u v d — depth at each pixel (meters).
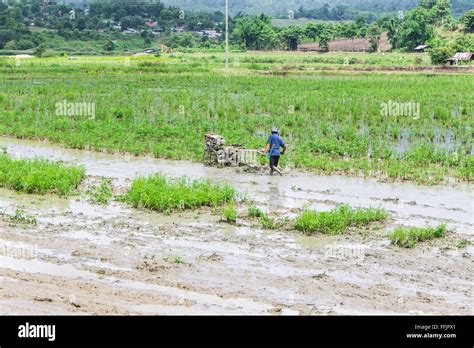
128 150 42.16
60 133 47.06
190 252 22.41
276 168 35.44
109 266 20.88
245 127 49.97
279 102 63.44
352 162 37.75
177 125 50.03
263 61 145.12
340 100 65.56
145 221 26.28
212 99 68.81
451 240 24.09
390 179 34.56
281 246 23.22
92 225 25.59
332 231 24.75
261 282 19.61
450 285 19.62
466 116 56.84
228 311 17.31
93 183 33.09
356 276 20.27
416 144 44.75
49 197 30.06
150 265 20.89
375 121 53.19
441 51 130.25
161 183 30.22
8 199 29.55
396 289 19.22
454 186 33.25
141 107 59.97
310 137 46.38
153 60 140.38
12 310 16.58
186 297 18.34
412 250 22.95
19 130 48.38
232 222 26.14
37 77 95.88
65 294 17.98
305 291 18.91
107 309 17.02
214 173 35.94
